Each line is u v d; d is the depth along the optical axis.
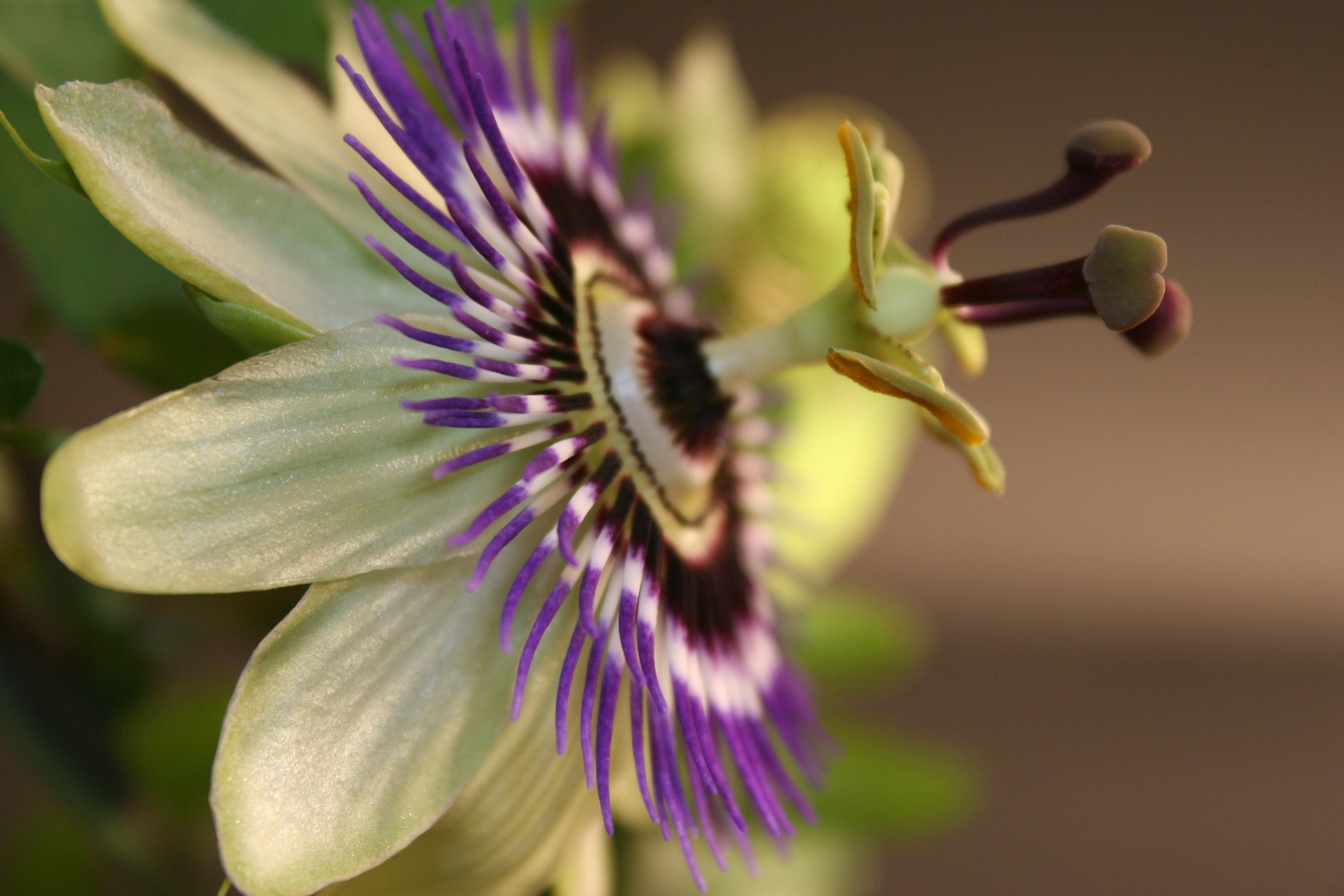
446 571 0.25
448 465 0.24
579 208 0.28
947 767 0.31
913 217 0.37
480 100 0.26
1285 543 0.55
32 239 0.26
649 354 0.27
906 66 0.52
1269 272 0.53
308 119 0.26
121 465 0.24
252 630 0.29
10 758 0.40
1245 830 0.53
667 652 0.26
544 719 0.25
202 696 0.30
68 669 0.29
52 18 0.26
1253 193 0.53
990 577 0.56
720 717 0.27
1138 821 0.54
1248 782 0.54
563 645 0.25
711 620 0.27
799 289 0.32
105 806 0.29
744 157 0.32
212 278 0.24
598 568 0.25
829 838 0.31
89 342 0.27
